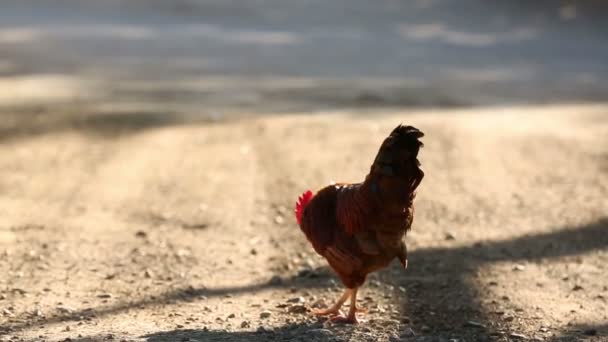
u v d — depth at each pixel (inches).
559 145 719.1
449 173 618.2
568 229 476.1
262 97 981.8
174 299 356.5
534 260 419.5
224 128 784.9
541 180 599.8
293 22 2098.9
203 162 647.8
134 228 471.2
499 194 558.9
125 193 553.6
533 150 700.0
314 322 323.0
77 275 387.5
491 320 334.6
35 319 327.6
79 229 466.6
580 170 629.9
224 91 1030.4
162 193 553.9
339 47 1610.5
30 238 447.2
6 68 1258.6
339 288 374.0
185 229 471.2
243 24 2098.9
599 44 1577.3
